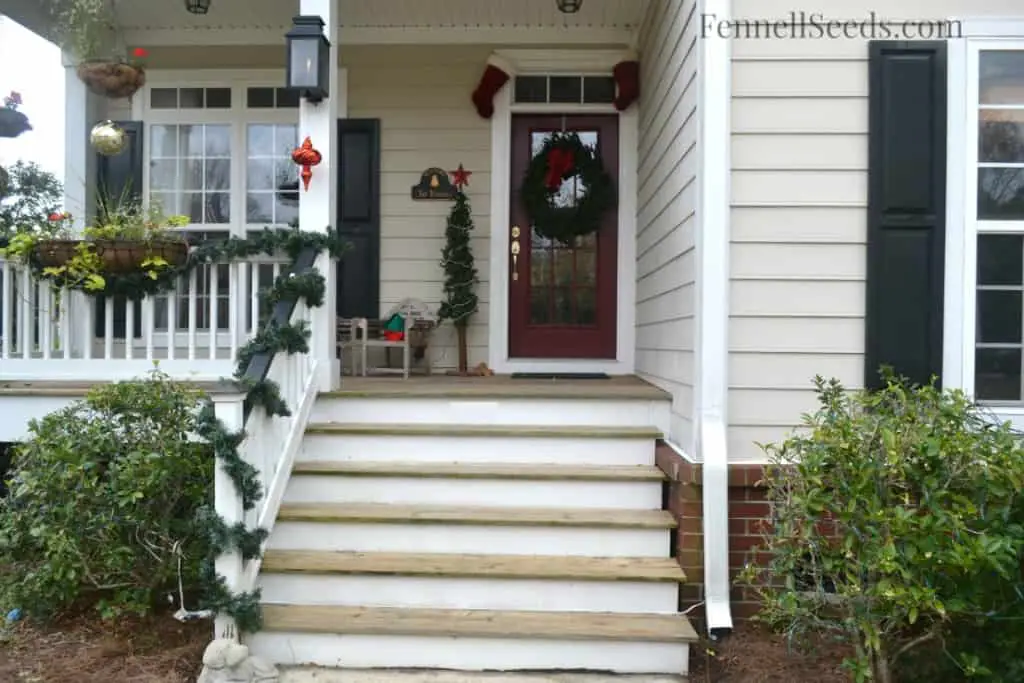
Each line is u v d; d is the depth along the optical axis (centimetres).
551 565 347
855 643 279
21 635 346
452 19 580
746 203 356
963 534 261
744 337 355
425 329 593
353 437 412
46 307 445
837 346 355
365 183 608
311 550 364
